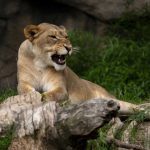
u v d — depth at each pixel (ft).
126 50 56.54
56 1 61.00
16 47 60.75
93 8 60.49
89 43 57.57
